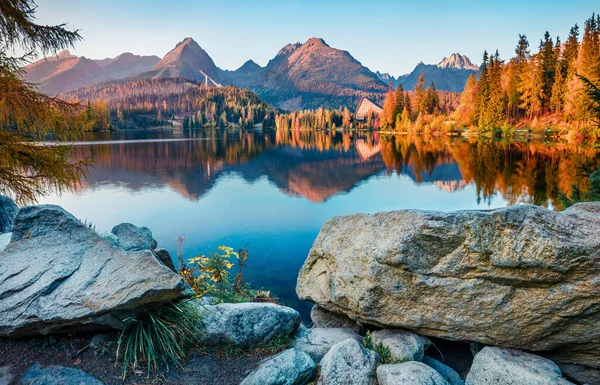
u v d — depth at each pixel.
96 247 4.41
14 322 3.81
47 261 4.23
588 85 7.22
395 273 4.54
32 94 7.27
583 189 22.75
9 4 6.82
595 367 4.15
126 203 22.38
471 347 4.62
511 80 85.75
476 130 90.94
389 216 4.87
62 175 7.88
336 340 4.92
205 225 17.27
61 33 7.48
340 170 39.28
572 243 3.82
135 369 3.88
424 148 61.97
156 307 4.32
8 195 7.87
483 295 4.23
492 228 4.15
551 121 70.00
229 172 37.34
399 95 130.12
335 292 5.27
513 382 3.69
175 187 28.34
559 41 78.06
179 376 3.96
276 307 4.96
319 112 180.12
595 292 3.81
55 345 4.01
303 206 21.86
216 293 7.39
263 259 12.61
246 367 4.24
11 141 7.25
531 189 25.64
